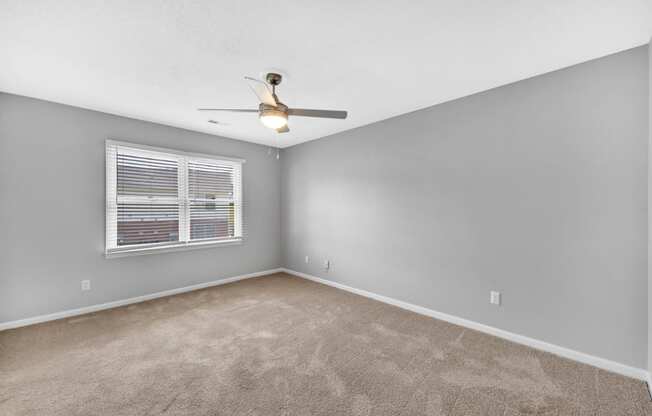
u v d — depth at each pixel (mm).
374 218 3738
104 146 3326
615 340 2098
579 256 2236
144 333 2719
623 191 2057
